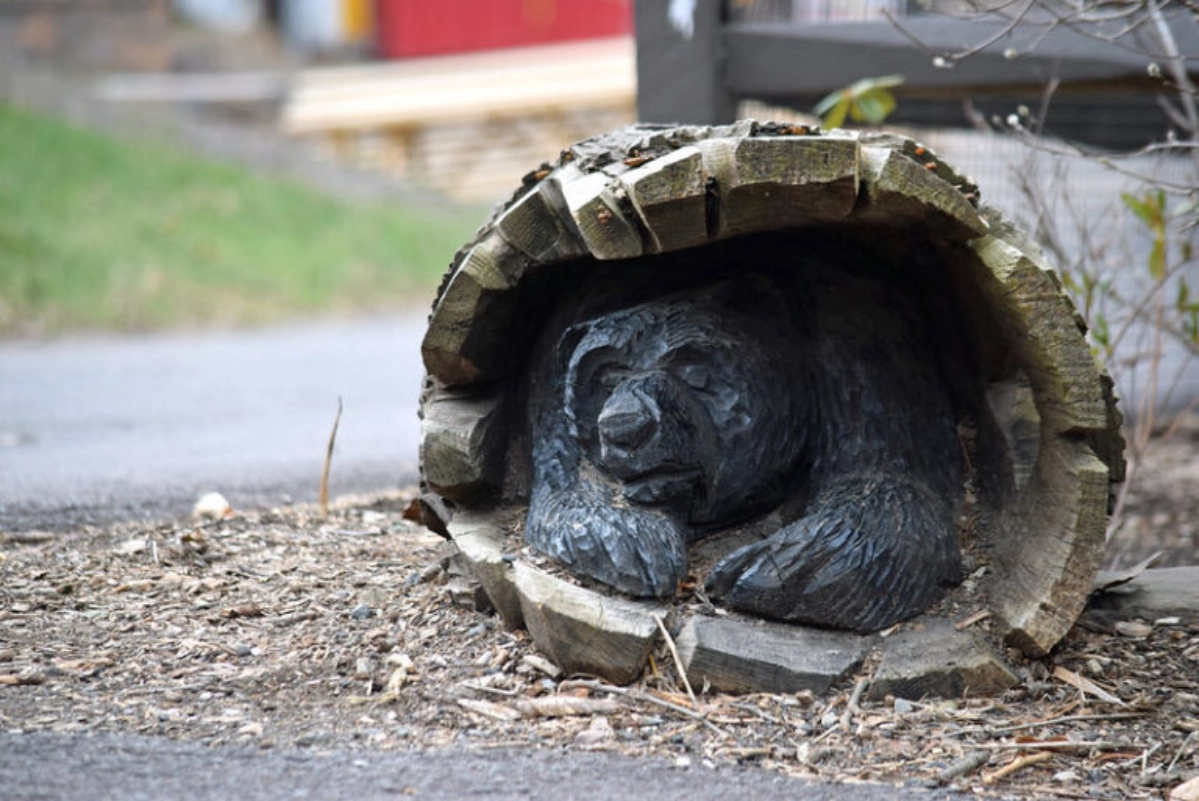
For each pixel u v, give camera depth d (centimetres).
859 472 605
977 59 1027
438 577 696
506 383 658
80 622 657
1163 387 1498
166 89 3148
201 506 897
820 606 568
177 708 555
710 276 636
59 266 2248
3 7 3184
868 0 1124
